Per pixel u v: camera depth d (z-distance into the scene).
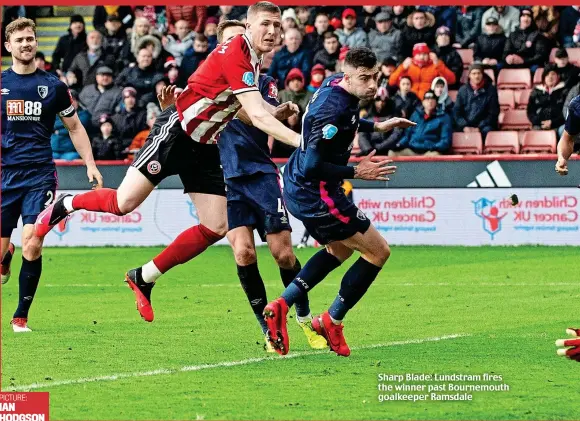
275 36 9.48
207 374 9.63
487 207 20.53
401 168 20.84
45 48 29.03
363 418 8.07
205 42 23.44
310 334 10.86
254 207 10.72
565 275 16.44
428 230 20.77
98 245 21.92
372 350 10.71
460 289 15.16
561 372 9.61
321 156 9.16
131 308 13.97
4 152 12.20
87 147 12.66
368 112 21.89
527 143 22.45
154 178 10.02
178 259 10.43
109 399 8.70
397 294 14.77
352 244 9.62
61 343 11.33
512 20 24.17
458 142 22.33
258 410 8.28
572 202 20.19
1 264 12.70
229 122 10.72
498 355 10.40
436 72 22.56
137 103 23.05
